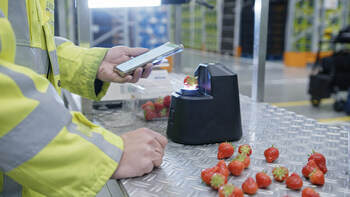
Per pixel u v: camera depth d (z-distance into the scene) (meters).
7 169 0.66
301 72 7.87
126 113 1.53
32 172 0.67
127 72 1.12
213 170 0.89
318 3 8.28
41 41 0.95
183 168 0.99
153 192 0.85
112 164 0.81
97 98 1.25
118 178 0.87
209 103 1.15
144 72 1.18
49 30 0.99
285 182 0.88
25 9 0.83
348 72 4.79
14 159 0.65
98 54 1.18
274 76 7.38
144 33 7.59
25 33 0.83
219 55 11.76
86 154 0.74
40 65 0.91
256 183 0.83
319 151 1.12
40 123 0.67
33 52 0.86
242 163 0.93
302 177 0.92
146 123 1.45
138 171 0.90
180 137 1.17
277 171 0.89
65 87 1.25
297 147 1.15
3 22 0.66
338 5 8.29
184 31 14.98
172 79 2.19
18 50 0.81
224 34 11.58
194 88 1.20
